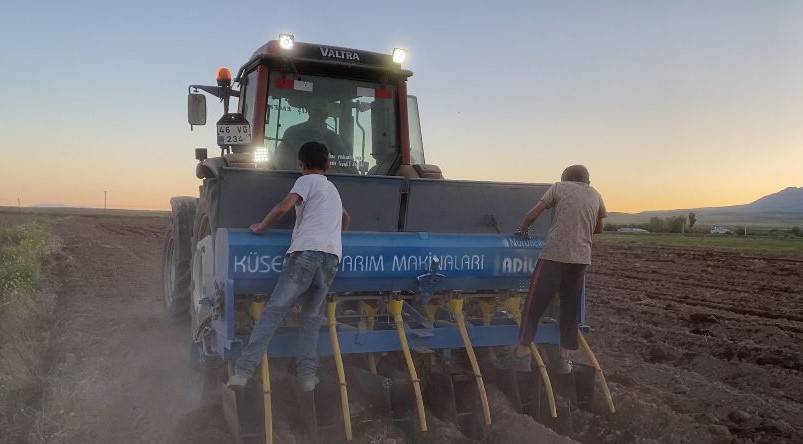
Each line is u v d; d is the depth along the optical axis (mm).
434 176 6801
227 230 4914
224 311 4832
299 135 6699
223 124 6398
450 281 5480
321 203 4773
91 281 13742
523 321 5480
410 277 5309
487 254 5555
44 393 6004
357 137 6996
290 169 6629
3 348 7195
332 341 5004
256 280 4859
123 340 7957
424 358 5574
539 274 5438
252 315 4988
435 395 5340
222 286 4879
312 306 4805
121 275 14961
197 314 5629
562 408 5414
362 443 4770
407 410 5086
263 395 4598
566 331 5535
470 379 5406
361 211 5418
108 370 6672
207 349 5188
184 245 7926
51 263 17281
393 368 5473
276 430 4738
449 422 5133
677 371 7000
